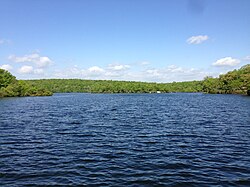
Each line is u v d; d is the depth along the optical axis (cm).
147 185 1336
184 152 1972
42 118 4206
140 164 1678
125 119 4081
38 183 1355
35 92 15588
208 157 1833
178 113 5000
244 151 1984
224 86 16788
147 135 2670
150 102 9169
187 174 1491
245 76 15125
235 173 1499
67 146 2173
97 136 2623
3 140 2414
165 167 1617
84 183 1360
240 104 7162
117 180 1403
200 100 9894
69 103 8619
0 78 13775
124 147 2138
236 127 3133
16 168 1592
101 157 1839
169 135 2662
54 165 1656
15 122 3678
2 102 9000
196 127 3177
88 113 5122
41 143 2289
